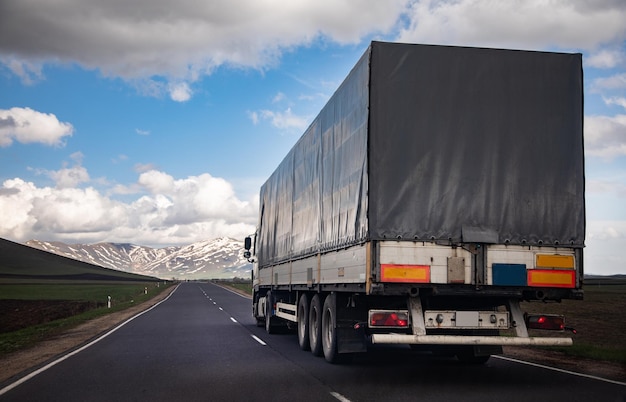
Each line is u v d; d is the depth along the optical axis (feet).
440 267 30.14
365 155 31.04
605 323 68.74
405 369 35.32
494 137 31.65
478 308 33.37
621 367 35.68
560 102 32.40
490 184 31.35
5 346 54.75
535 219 31.45
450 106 31.48
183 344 50.85
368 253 29.84
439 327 30.14
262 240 69.92
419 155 30.99
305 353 44.06
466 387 28.63
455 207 30.94
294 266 50.55
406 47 31.42
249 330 66.08
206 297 196.03
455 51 31.76
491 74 31.94
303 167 48.08
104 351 45.98
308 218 45.42
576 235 31.73
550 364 37.27
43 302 172.24
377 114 30.86
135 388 29.22
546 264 31.04
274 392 27.73
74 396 27.37
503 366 36.37
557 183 31.91
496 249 30.76
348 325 36.78
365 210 30.55
